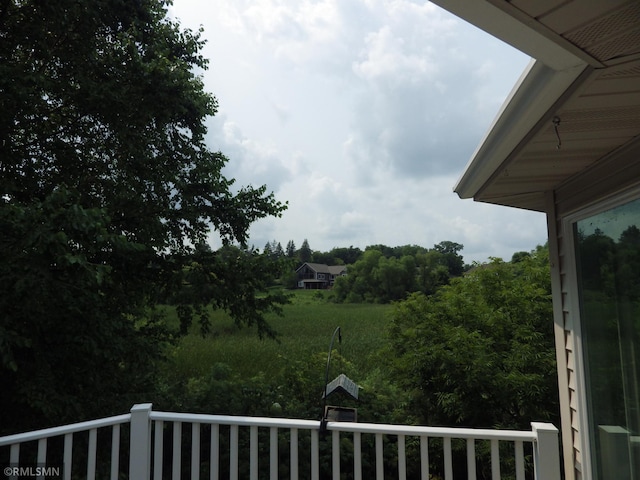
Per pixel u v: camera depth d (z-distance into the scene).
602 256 2.97
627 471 2.70
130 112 6.82
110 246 5.55
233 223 8.17
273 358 14.06
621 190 2.51
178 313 7.92
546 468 2.29
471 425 6.86
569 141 2.27
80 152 7.29
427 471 2.47
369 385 7.68
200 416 2.73
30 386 5.11
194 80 8.23
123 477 5.14
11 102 5.69
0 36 6.45
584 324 3.31
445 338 7.32
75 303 5.22
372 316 32.34
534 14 1.20
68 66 6.82
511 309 7.77
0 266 4.52
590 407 3.23
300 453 5.54
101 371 6.16
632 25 1.22
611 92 1.64
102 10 7.01
